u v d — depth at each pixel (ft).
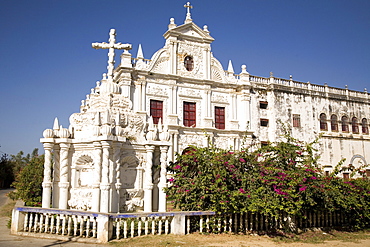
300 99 132.67
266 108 127.85
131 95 105.81
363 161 142.82
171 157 106.11
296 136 128.98
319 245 40.86
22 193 70.64
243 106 122.11
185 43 116.57
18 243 33.24
